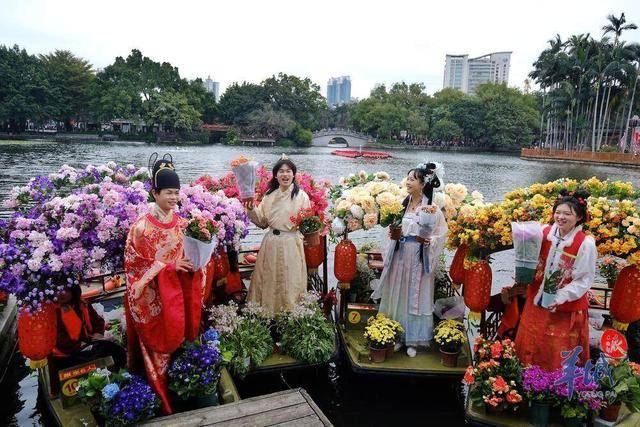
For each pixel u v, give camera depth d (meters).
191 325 3.91
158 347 3.77
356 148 68.12
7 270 3.81
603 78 45.84
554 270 4.05
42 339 3.93
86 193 4.48
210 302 5.37
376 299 5.95
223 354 4.34
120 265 4.43
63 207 4.14
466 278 4.88
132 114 58.72
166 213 3.91
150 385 3.91
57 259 3.86
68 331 4.29
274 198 5.08
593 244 3.93
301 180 5.85
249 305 5.12
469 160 50.16
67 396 4.02
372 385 5.23
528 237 4.00
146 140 59.31
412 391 5.16
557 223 4.07
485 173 35.72
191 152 46.19
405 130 74.00
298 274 5.16
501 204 4.86
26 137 51.94
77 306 4.50
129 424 3.62
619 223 4.30
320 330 5.00
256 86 73.81
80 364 4.13
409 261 5.07
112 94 57.09
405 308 5.15
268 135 67.75
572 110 50.78
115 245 4.29
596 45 46.75
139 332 3.81
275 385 5.08
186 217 4.56
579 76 48.66
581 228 4.05
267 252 5.11
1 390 5.16
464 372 4.83
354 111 84.50
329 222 5.47
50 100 53.38
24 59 52.94
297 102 74.06
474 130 69.19
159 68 64.88
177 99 60.69
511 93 72.81
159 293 3.69
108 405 3.63
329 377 5.34
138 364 4.11
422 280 5.09
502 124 65.56
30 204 4.49
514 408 4.07
